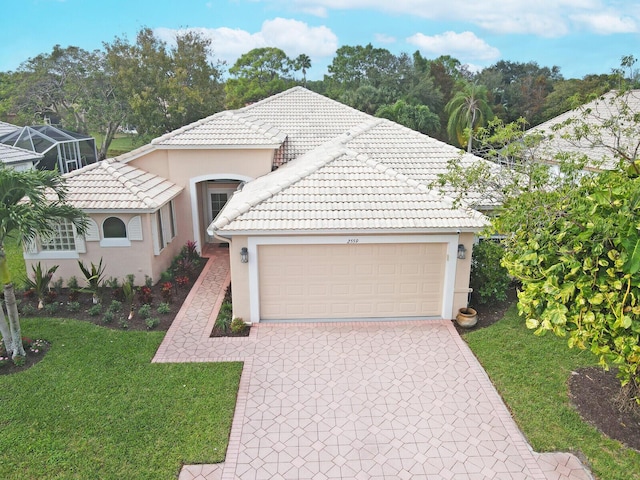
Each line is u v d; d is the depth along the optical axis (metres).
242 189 19.88
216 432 10.12
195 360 13.09
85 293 17.59
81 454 9.41
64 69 58.78
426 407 11.15
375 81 73.38
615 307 7.62
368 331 14.92
